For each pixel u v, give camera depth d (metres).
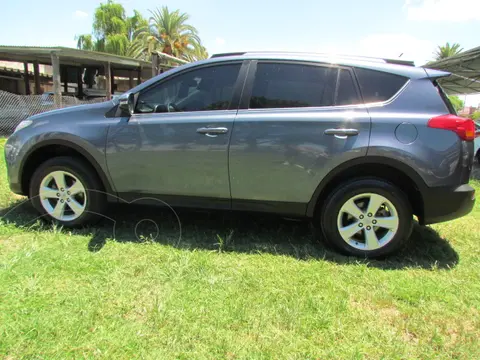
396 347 1.96
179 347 1.91
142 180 3.28
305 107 3.01
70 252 2.96
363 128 2.86
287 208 3.12
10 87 22.75
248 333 2.04
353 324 2.16
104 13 38.34
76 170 3.37
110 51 36.78
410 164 2.81
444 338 2.06
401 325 2.16
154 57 10.85
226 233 3.52
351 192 2.98
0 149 8.14
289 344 1.96
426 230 3.80
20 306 2.18
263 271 2.76
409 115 2.85
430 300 2.44
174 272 2.67
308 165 2.96
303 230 3.66
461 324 2.19
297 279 2.65
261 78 3.12
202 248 3.15
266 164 3.01
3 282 2.43
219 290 2.46
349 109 2.94
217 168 3.10
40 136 3.38
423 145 2.79
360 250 3.06
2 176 5.36
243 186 3.11
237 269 2.78
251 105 3.09
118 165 3.27
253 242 3.34
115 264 2.77
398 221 2.97
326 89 3.02
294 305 2.29
